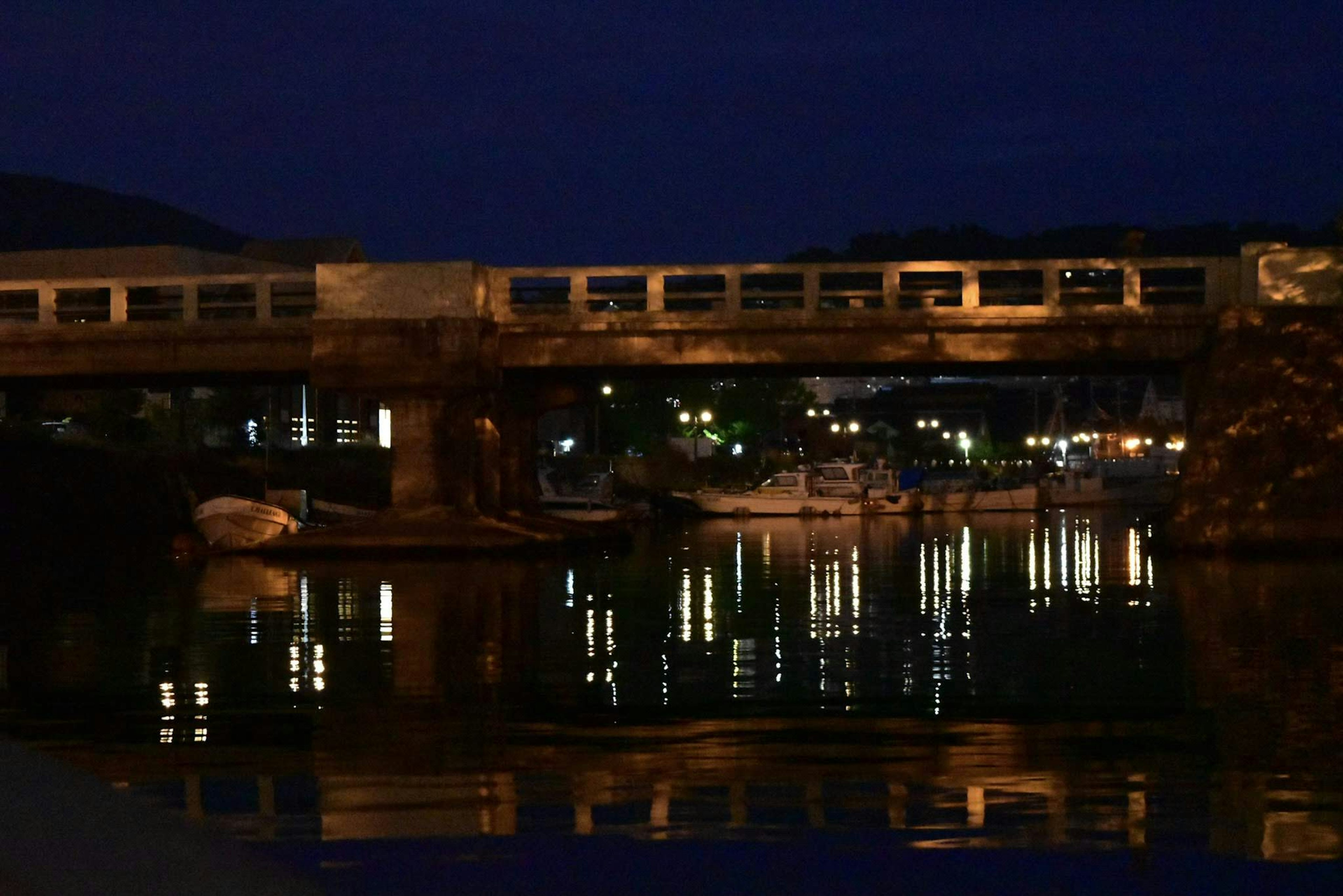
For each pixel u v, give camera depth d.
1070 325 38.44
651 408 107.69
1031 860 9.42
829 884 8.91
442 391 40.03
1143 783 11.60
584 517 68.38
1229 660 18.50
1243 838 9.95
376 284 39.59
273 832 10.17
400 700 15.95
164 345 41.19
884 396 164.00
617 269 40.25
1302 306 37.00
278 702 15.80
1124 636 21.17
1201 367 38.88
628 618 24.36
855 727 14.11
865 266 39.25
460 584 31.80
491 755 12.85
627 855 9.51
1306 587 28.50
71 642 21.38
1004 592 29.27
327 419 84.00
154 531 51.59
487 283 40.41
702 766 12.36
